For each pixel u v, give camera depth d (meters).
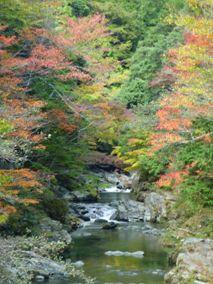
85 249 14.90
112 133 22.92
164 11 46.78
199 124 15.74
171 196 20.48
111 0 49.16
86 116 19.67
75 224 18.53
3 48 17.11
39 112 15.83
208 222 15.59
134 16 48.69
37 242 12.20
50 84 17.73
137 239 16.41
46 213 17.19
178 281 10.84
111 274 12.14
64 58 17.88
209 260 11.48
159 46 33.75
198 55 12.87
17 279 9.76
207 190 16.33
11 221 13.92
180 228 16.03
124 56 43.62
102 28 21.52
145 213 20.50
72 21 20.67
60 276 11.63
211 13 13.16
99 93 20.98
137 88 33.47
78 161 21.09
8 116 12.67
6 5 16.47
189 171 16.81
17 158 11.31
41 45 16.92
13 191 11.06
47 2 19.02
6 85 14.79
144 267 12.81
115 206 22.52
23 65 15.55
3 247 10.34
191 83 13.84
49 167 19.20
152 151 19.22
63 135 19.73
